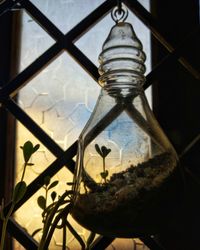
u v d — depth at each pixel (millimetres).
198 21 218
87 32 230
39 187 204
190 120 209
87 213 132
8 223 198
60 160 207
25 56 228
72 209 144
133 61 152
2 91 212
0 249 158
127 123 149
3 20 224
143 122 150
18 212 209
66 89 225
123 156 143
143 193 131
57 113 222
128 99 152
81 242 160
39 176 205
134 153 143
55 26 221
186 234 195
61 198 150
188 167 202
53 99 224
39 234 207
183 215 196
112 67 152
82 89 225
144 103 155
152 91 215
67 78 226
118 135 146
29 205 209
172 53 214
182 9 220
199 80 212
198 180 200
